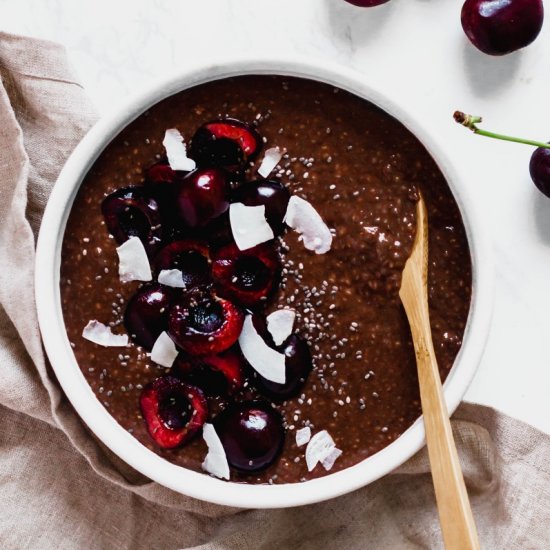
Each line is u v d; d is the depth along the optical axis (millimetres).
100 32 515
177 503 511
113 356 478
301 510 516
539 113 510
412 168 470
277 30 514
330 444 474
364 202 470
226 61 464
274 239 473
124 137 472
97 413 474
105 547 525
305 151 472
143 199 470
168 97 470
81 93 505
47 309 469
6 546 524
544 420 510
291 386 470
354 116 470
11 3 517
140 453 474
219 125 466
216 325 468
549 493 502
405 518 517
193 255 474
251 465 473
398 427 474
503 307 512
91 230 475
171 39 514
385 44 513
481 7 489
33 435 529
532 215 510
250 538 509
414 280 463
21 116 510
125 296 475
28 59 503
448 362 471
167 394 476
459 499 440
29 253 496
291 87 470
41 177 509
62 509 527
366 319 472
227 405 477
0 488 527
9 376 506
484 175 511
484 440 504
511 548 504
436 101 512
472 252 467
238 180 473
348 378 474
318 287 472
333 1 513
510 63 510
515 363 512
